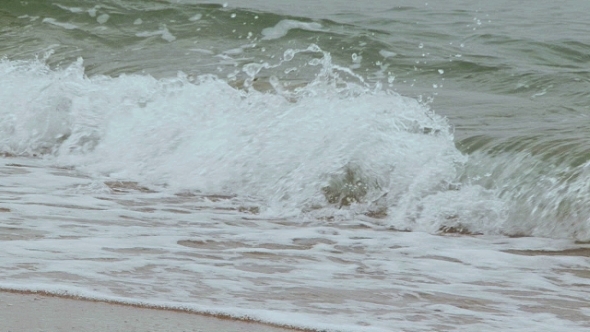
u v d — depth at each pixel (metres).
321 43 25.08
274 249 11.17
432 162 14.53
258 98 17.36
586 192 12.59
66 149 17.23
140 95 18.67
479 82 21.56
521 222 12.79
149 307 8.25
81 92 18.97
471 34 26.88
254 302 8.65
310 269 10.23
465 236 12.56
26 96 19.06
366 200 13.93
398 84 21.23
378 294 9.25
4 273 9.06
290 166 14.84
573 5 32.31
